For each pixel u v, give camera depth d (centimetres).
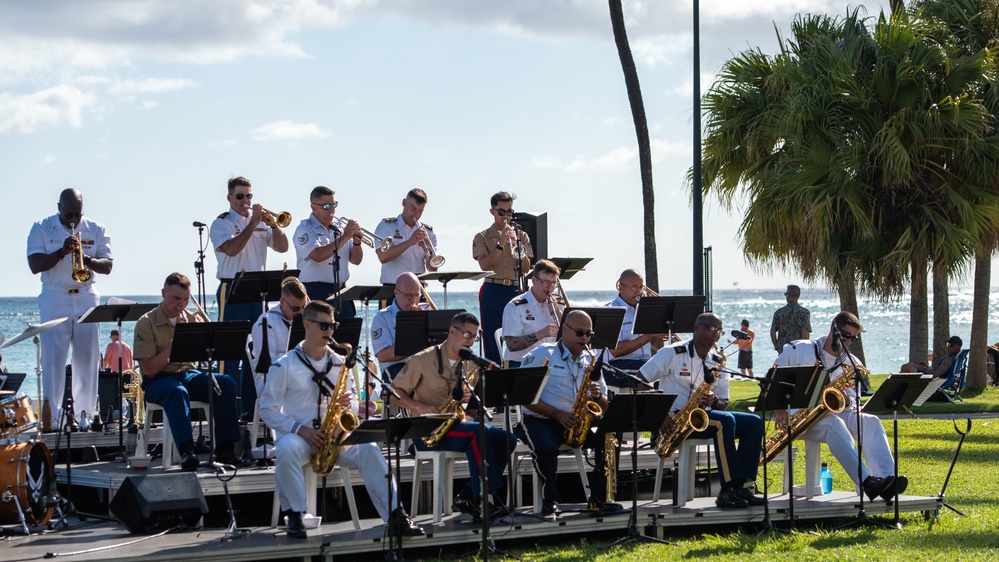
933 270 2362
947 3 2553
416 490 1100
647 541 1080
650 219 2181
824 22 2525
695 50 2139
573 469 1214
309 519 1042
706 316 1198
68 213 1284
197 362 1161
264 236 1384
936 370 2462
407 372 1095
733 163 2583
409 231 1473
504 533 1048
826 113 2350
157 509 1036
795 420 1211
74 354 1339
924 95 2334
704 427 1096
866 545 1049
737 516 1134
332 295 1402
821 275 2428
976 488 1362
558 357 1147
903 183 2309
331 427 1026
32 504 1086
